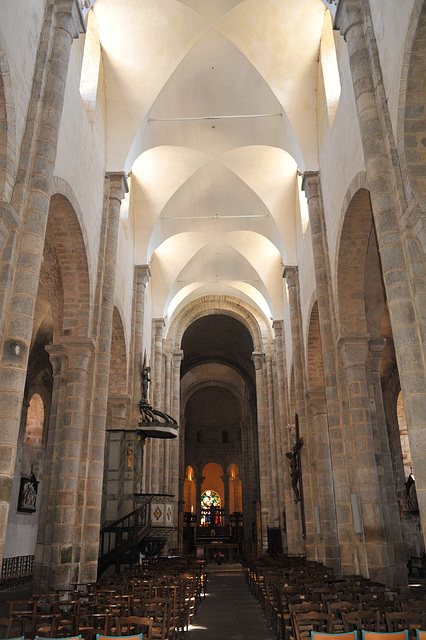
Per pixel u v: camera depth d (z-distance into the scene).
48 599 11.05
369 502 11.77
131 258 21.06
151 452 24.50
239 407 49.53
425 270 8.16
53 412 12.97
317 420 17.91
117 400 18.55
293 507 24.22
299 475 20.02
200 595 14.78
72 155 11.90
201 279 29.72
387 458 13.23
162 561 18.22
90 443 13.05
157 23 15.16
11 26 8.29
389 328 20.78
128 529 15.76
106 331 14.05
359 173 11.22
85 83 14.59
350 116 12.01
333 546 16.03
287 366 26.11
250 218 24.27
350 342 13.00
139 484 18.69
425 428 7.56
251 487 42.34
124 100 16.36
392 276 8.41
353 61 10.31
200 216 23.95
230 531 44.72
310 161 16.52
